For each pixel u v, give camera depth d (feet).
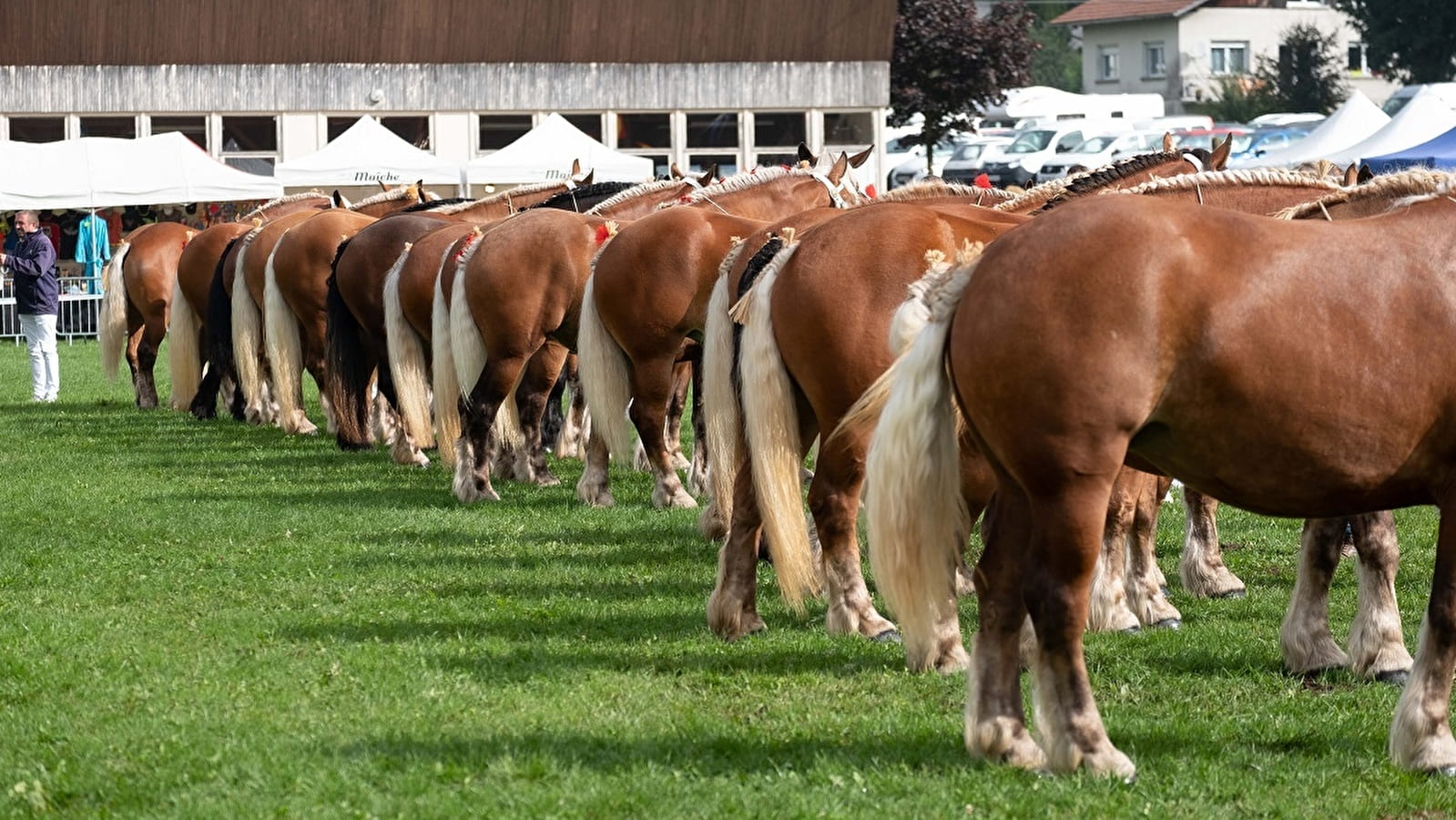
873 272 31.78
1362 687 30.55
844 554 34.12
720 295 36.04
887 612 37.91
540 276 51.75
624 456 47.19
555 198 63.82
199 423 79.41
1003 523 25.08
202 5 162.71
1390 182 28.04
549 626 36.24
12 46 161.07
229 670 32.01
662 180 58.75
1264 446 23.27
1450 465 23.88
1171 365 22.89
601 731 27.78
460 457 54.44
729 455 35.65
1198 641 34.53
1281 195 36.24
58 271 144.87
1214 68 358.64
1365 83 341.41
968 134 225.56
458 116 168.25
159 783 25.22
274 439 72.23
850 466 33.09
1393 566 31.30
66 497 55.36
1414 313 23.27
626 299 45.83
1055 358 22.67
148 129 164.04
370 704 29.58
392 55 166.61
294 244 69.21
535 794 24.34
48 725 28.35
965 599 39.32
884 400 26.20
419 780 25.09
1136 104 266.57
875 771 25.40
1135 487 35.01
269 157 166.61
